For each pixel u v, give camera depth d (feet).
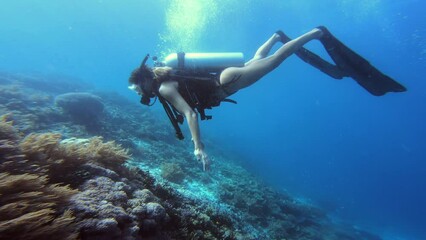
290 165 152.46
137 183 14.75
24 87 66.90
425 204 176.24
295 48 11.12
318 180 140.46
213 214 19.70
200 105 10.22
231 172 53.47
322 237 45.44
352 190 149.79
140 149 40.75
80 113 42.91
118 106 73.97
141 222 10.38
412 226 107.24
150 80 9.80
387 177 253.44
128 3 205.36
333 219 67.87
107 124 45.24
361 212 102.99
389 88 13.69
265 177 85.05
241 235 19.84
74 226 7.72
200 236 14.74
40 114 37.91
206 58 10.33
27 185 8.21
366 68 13.25
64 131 35.73
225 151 83.46
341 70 13.89
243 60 10.73
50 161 10.74
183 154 49.32
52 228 7.00
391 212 124.36
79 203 8.84
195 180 39.34
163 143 50.57
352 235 56.03
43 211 7.06
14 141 11.02
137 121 61.57
